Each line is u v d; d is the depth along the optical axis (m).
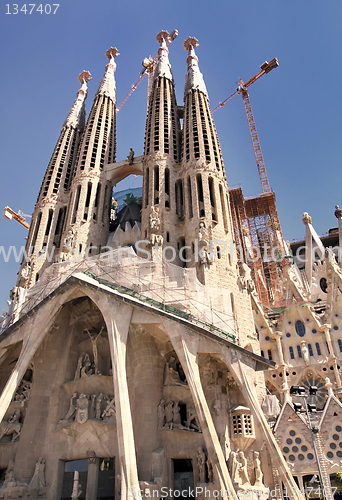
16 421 39.81
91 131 66.00
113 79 77.06
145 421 35.41
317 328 49.84
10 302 48.22
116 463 36.16
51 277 46.34
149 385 36.94
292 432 34.31
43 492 36.56
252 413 32.06
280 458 29.38
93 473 36.69
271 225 94.31
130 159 61.69
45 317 39.62
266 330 51.59
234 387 37.03
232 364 34.31
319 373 47.12
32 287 47.09
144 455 34.00
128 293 38.94
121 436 30.62
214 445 28.94
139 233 57.88
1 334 41.06
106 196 61.53
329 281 52.00
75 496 36.97
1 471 39.06
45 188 62.59
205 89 63.75
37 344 38.81
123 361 34.47
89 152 62.62
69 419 39.25
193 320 36.97
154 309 35.53
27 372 43.38
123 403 32.12
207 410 30.73
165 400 37.06
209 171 51.66
